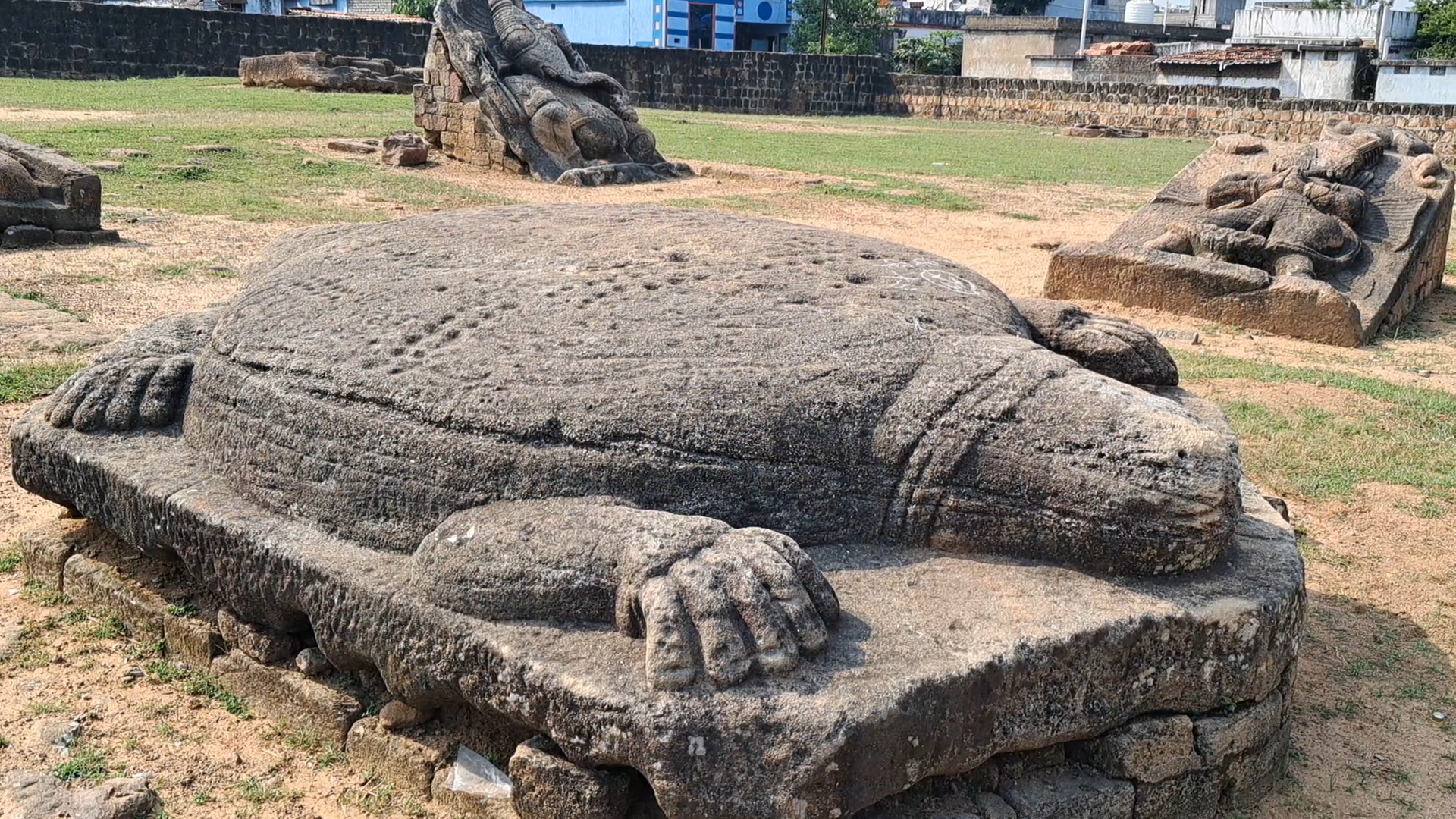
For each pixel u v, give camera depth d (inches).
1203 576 115.1
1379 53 1350.9
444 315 130.0
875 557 116.5
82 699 129.6
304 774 119.1
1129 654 107.3
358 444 122.3
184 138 604.1
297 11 1788.9
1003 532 115.0
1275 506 176.2
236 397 133.0
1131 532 110.0
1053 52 1549.0
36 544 154.9
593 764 100.9
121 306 304.0
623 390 116.5
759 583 100.3
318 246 157.4
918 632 104.1
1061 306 152.6
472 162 595.5
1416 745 130.6
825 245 143.2
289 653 129.6
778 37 1920.5
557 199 507.5
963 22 1990.7
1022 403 114.4
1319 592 167.6
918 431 115.3
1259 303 324.8
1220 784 115.4
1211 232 339.9
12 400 225.0
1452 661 149.3
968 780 107.8
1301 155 370.6
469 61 581.6
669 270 134.1
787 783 94.0
